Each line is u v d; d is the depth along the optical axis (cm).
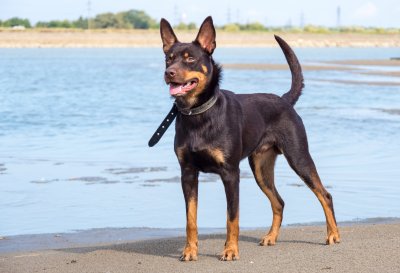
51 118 1781
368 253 611
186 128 647
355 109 1972
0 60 5019
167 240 727
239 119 667
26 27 11006
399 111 1927
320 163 1202
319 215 877
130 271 598
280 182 1057
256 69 3928
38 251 694
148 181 1065
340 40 11631
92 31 10706
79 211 888
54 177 1090
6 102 2133
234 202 648
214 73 649
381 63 4869
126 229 805
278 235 751
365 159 1239
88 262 632
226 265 608
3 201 939
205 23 647
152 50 8331
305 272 562
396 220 842
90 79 3209
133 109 1992
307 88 2650
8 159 1234
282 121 714
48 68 4097
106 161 1221
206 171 662
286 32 12256
